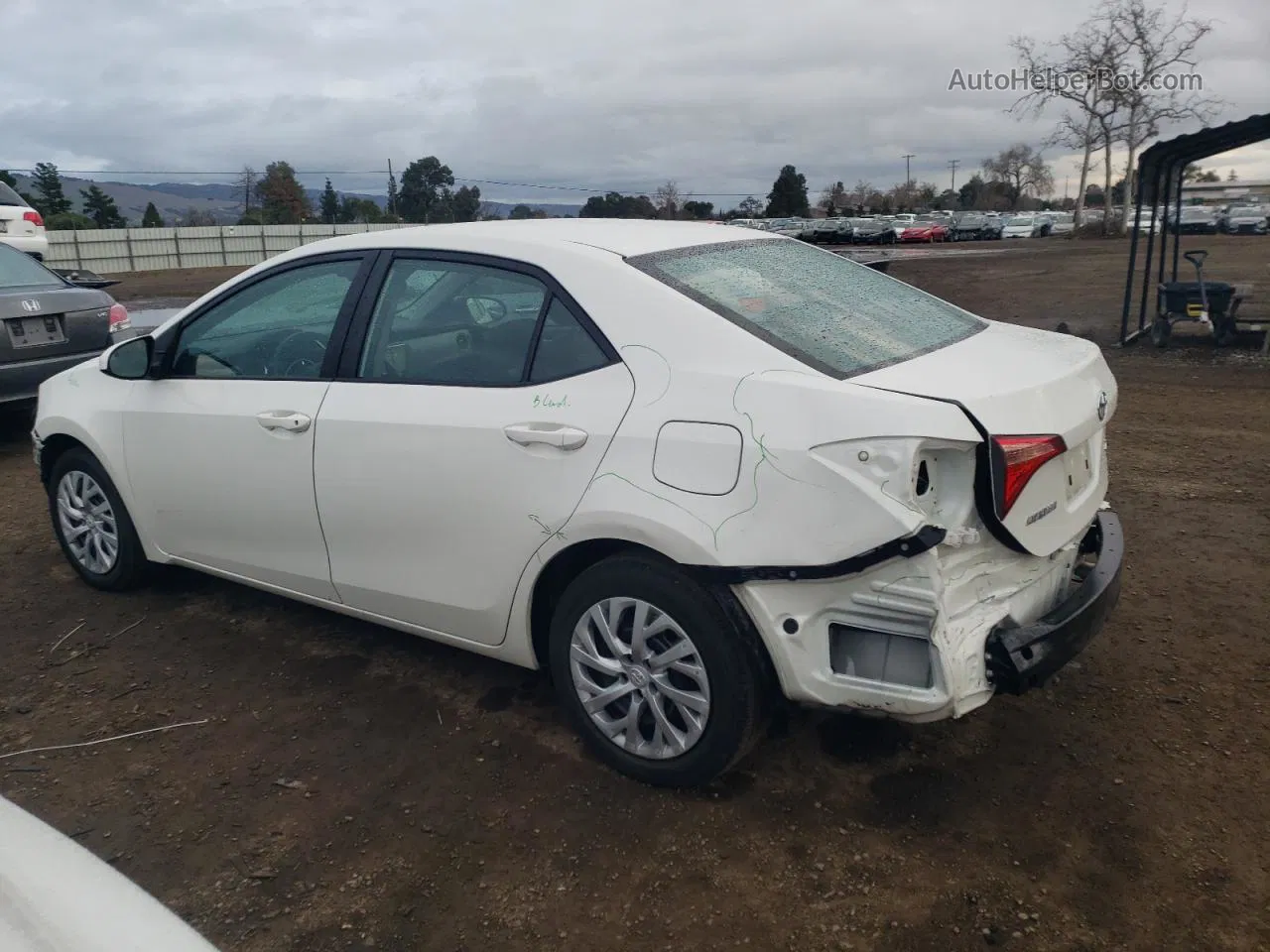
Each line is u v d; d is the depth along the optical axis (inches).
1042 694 145.9
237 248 1643.7
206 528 167.6
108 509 187.5
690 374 115.8
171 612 185.0
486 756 135.6
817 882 109.8
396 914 107.4
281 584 161.8
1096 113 1615.4
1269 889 106.1
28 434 334.3
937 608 104.7
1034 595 119.3
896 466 103.0
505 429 126.4
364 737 141.5
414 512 137.1
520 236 137.2
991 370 116.7
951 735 136.3
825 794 124.6
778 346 115.4
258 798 128.0
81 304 303.6
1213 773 126.2
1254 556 193.3
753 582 110.9
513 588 131.0
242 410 155.3
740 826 119.2
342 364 146.6
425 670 160.1
